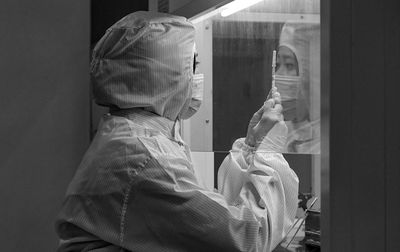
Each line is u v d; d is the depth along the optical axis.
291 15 1.63
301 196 1.67
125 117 1.70
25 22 2.90
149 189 1.54
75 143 2.95
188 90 1.72
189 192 1.53
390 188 1.22
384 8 1.23
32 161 2.90
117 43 1.66
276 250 1.69
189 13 2.00
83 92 2.96
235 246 1.52
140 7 2.69
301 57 1.61
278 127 1.69
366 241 1.20
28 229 2.90
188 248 1.56
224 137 1.99
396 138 1.23
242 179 1.83
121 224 1.57
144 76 1.64
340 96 1.20
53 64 2.94
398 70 1.23
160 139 1.63
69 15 2.95
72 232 1.68
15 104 2.89
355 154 1.20
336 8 1.20
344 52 1.20
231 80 1.95
